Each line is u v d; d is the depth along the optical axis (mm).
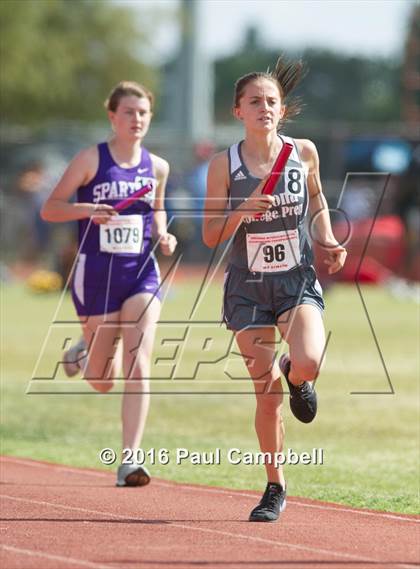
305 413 16891
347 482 20359
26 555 14625
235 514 17531
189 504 18297
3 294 59531
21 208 66188
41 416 27641
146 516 17250
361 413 27922
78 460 22469
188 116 96250
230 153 17016
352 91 174875
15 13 97312
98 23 107125
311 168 17188
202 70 96750
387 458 22656
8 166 72062
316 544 15352
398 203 59281
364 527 16578
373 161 64062
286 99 17594
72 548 15023
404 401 29547
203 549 15023
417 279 59062
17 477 20641
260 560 14391
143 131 20938
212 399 30219
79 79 107438
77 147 75062
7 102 100875
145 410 20188
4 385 32250
